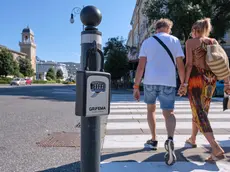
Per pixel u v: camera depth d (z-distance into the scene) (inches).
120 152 145.4
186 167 121.0
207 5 807.1
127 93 845.2
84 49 85.3
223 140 171.8
